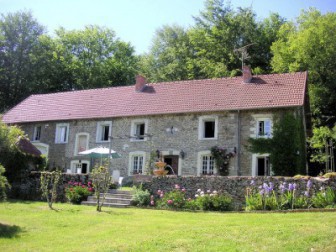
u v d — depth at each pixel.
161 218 12.31
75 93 31.56
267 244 8.36
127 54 49.56
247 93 24.44
